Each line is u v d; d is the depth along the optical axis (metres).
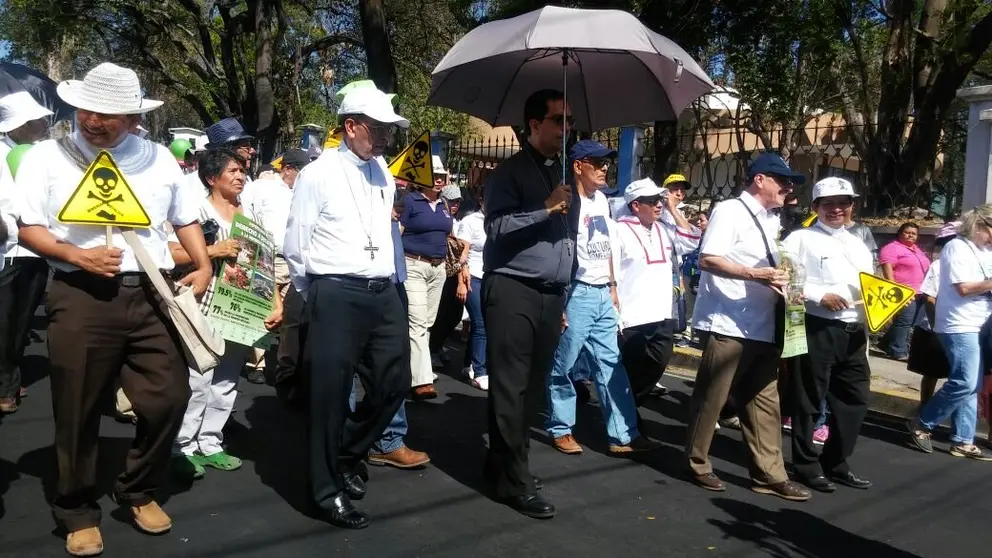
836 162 12.06
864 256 5.09
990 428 6.12
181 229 3.87
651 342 6.14
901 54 11.22
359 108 4.03
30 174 3.43
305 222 4.07
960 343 5.72
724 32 14.65
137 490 3.82
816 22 13.41
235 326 4.54
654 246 6.11
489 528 4.18
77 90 3.44
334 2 21.67
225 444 5.33
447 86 4.91
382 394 4.31
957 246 5.76
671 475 5.18
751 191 4.77
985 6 11.73
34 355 7.61
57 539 3.76
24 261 5.74
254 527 4.04
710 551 4.04
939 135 10.73
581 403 6.98
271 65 20.47
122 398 5.58
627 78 5.04
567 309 5.38
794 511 4.63
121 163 3.60
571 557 3.88
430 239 6.70
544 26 4.19
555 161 4.50
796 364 4.97
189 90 26.02
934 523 4.54
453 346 9.65
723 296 4.76
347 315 4.06
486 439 5.75
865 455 5.85
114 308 3.51
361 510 4.25
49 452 4.96
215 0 22.97
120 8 22.66
